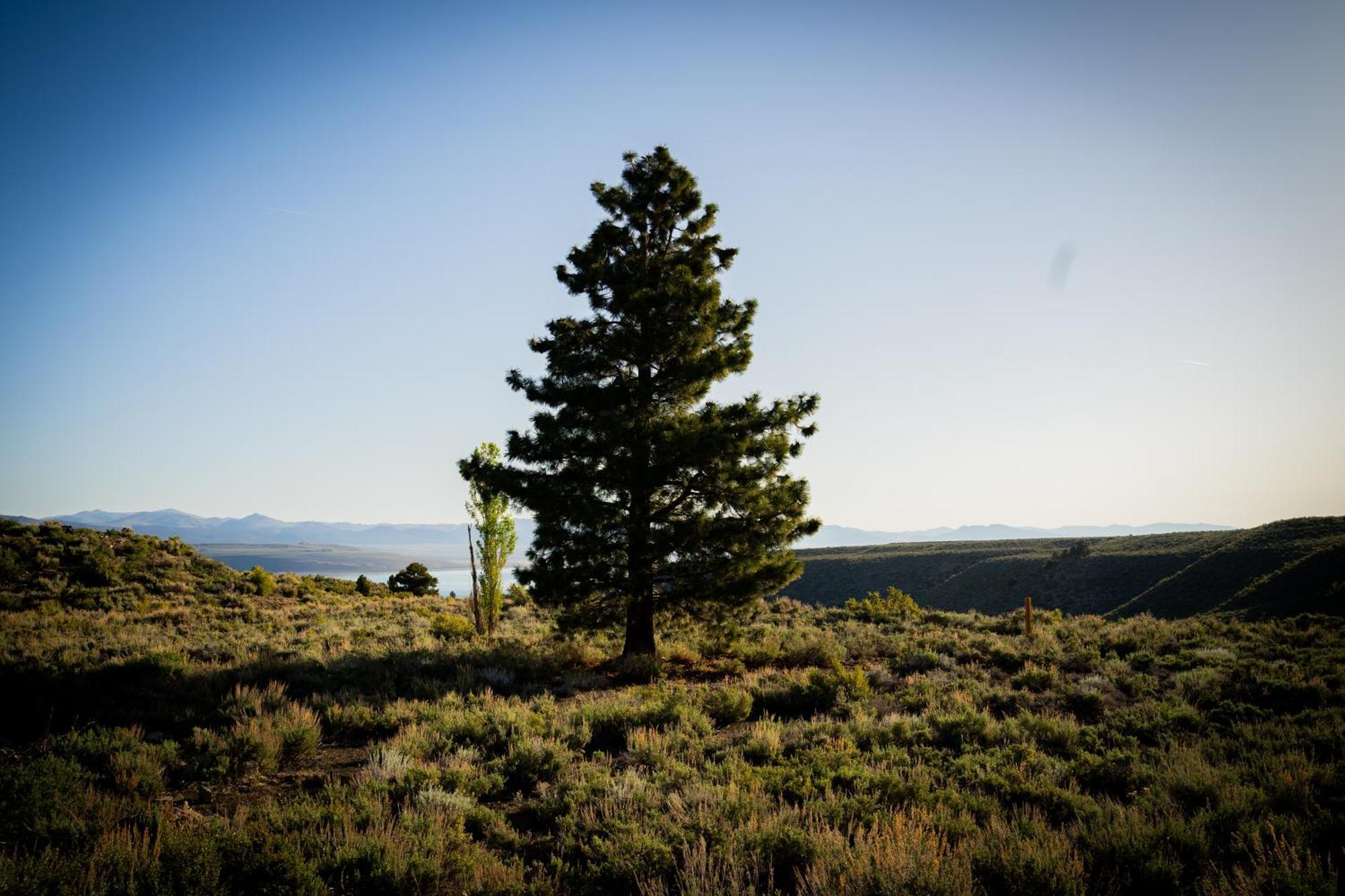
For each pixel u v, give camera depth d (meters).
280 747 9.52
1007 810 7.58
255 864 5.68
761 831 6.50
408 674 15.41
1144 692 14.01
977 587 95.50
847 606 32.22
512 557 27.62
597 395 17.55
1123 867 5.86
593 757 9.77
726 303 19.30
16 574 33.78
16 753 8.84
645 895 5.58
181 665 14.02
